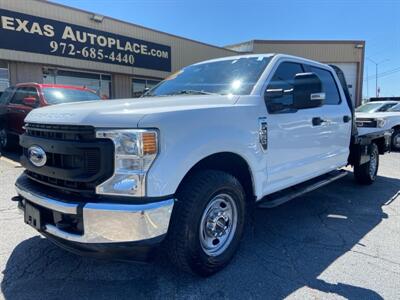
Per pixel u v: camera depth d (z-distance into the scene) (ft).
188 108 8.59
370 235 12.45
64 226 8.05
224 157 9.73
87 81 50.11
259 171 10.52
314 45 84.58
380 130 20.47
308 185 13.93
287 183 12.09
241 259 10.36
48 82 45.39
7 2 39.22
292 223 13.64
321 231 12.80
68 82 47.75
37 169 8.82
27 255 10.44
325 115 14.06
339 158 15.89
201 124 8.59
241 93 10.68
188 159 8.12
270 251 10.96
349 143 16.88
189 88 12.03
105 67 50.31
